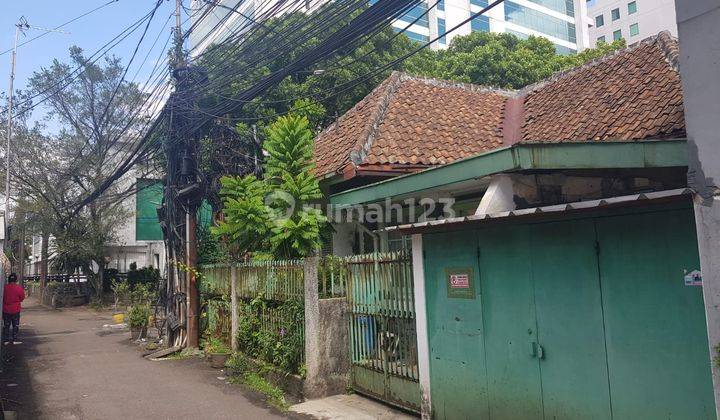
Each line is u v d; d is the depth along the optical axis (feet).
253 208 29.14
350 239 33.86
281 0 28.76
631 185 22.82
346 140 33.91
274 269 26.94
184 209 37.11
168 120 37.50
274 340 26.02
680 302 11.68
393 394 21.03
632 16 161.07
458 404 17.53
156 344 38.22
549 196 20.81
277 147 28.81
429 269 18.85
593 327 13.43
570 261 14.05
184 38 36.06
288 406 22.13
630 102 27.43
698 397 11.33
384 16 22.89
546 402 14.56
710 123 10.43
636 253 12.55
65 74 74.64
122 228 87.20
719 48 10.37
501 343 15.96
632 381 12.55
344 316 23.94
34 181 74.54
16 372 30.35
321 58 26.11
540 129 31.40
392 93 37.50
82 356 35.32
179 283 37.37
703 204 10.47
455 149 32.45
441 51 70.18
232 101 32.24
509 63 61.21
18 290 42.39
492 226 16.38
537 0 138.62
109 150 76.33
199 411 21.99
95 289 80.74
